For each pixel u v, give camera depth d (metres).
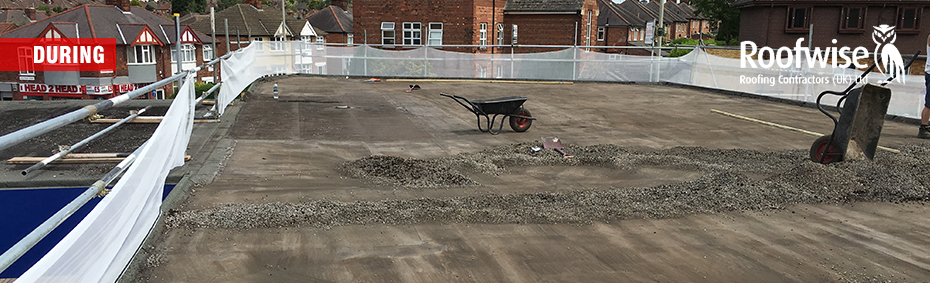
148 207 4.49
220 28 51.34
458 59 22.78
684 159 7.91
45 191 6.21
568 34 33.75
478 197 5.99
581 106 14.77
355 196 5.97
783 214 5.59
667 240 4.86
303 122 10.84
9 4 114.94
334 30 60.91
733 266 4.34
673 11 92.62
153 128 9.11
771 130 11.05
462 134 10.27
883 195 6.15
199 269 4.08
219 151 7.66
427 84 20.70
